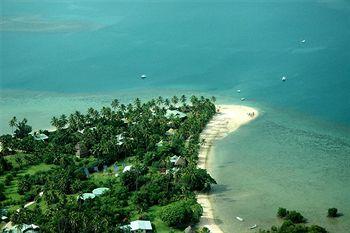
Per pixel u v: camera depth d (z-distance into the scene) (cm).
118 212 18938
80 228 17350
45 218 18150
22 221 18050
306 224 18525
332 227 18325
